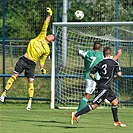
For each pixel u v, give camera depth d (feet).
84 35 116.06
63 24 111.34
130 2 122.52
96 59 90.84
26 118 91.35
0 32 144.05
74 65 117.91
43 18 122.83
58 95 116.88
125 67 118.32
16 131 73.46
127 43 117.08
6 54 127.95
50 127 78.48
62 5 128.47
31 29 124.16
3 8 121.49
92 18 129.59
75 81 117.19
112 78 76.64
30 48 97.50
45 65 127.75
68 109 110.63
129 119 92.02
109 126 80.59
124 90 116.78
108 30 115.34
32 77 97.14
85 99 89.10
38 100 120.16
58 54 116.47
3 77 122.11
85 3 146.00
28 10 123.75
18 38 125.08
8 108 110.01
